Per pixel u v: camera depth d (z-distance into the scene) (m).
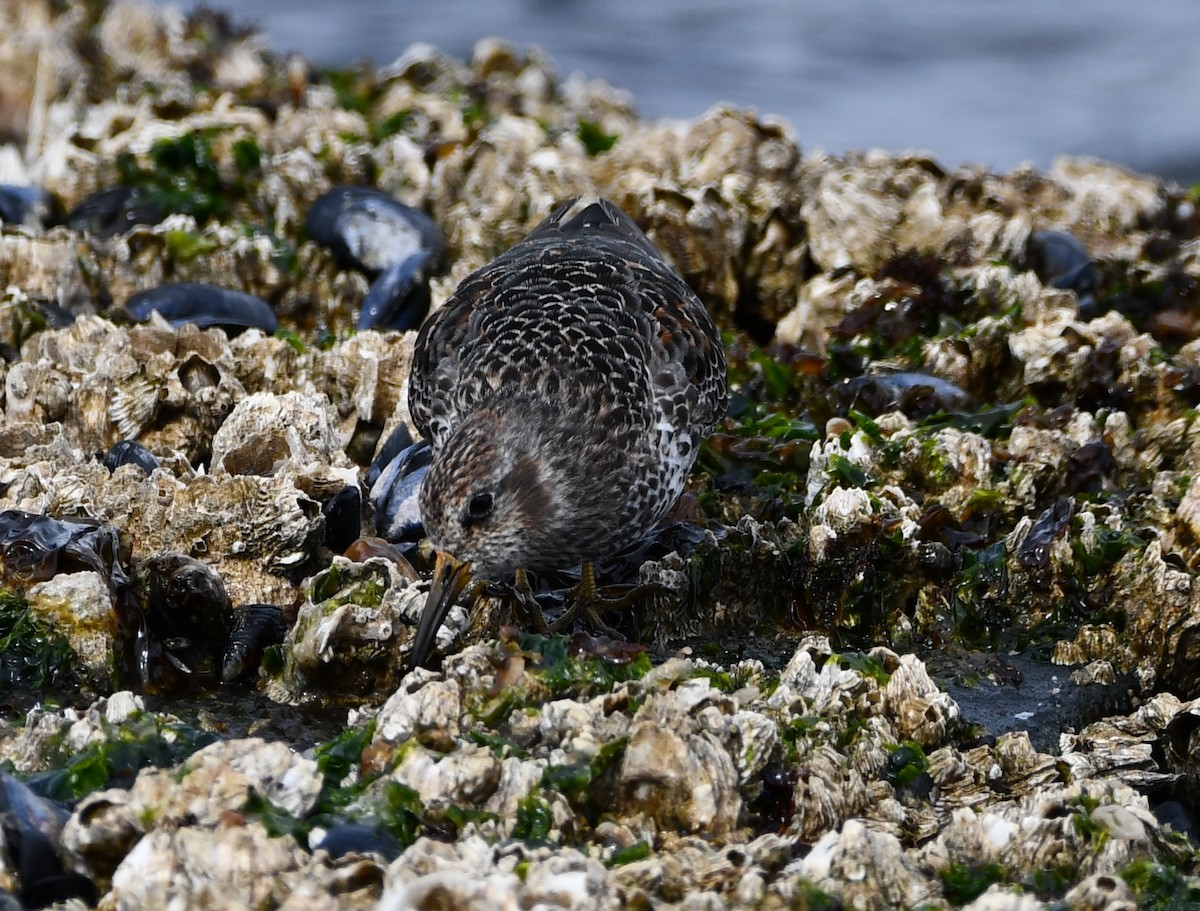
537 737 22.78
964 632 29.78
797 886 19.55
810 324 40.66
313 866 19.12
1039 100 82.56
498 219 43.16
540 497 26.86
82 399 32.66
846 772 22.95
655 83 83.06
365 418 33.91
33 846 19.72
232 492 28.80
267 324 38.44
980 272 40.75
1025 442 33.69
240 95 52.78
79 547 26.45
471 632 27.08
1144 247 45.19
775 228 42.84
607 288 29.89
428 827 21.09
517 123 50.56
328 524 29.22
